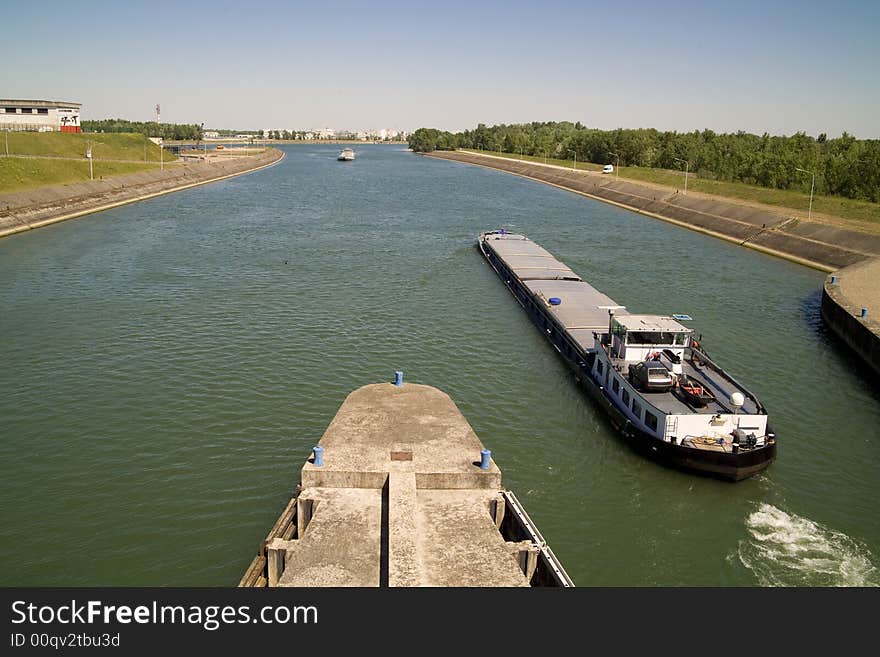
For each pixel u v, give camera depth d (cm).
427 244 9444
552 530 2948
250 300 6197
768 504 3203
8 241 8769
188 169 18738
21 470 3244
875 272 6906
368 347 5031
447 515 2450
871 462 3597
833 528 3041
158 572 2570
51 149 16162
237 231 10031
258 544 2753
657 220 12644
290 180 19525
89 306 5872
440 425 3000
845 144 17738
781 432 3897
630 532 2961
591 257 8719
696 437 3362
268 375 4416
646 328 3900
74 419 3750
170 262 7725
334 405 4003
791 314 6275
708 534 2969
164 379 4309
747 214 10912
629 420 3706
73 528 2830
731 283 7450
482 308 6244
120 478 3200
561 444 3681
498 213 13038
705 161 18375
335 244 9200
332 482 2592
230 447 3494
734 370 4819
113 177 14350
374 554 2231
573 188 18300
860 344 5038
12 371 4388
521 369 4728
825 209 10812
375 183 18975
